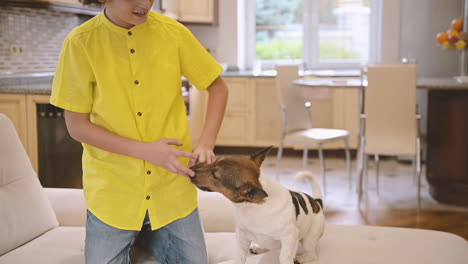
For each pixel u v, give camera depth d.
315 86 3.99
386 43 5.85
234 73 5.84
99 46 1.46
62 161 3.53
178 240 1.62
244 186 1.33
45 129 3.49
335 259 1.63
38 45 4.00
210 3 5.77
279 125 5.71
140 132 1.51
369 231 1.89
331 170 5.02
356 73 5.56
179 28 1.59
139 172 1.52
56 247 1.73
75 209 2.04
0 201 1.71
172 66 1.54
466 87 3.72
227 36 6.17
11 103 3.49
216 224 1.99
